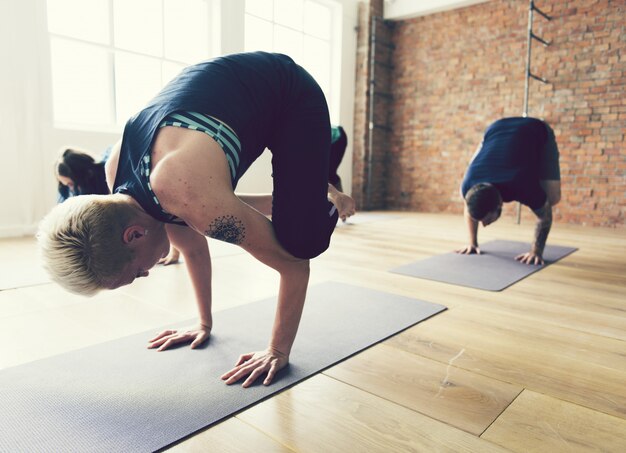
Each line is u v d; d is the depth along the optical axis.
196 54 5.29
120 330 1.71
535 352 1.55
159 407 1.14
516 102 6.17
